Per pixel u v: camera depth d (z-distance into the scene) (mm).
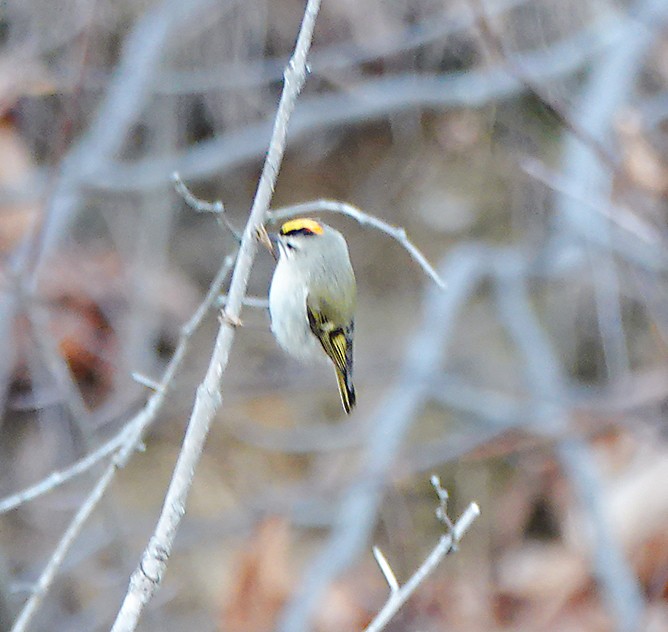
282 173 15375
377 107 13133
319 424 15289
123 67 11969
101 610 12266
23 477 13141
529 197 15055
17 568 12711
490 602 12977
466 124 14953
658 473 12156
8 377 12133
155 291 13836
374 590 13031
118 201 14148
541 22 13336
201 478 14523
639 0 13023
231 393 13859
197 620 13109
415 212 15555
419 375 12047
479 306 16125
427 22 13141
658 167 11406
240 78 12883
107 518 11961
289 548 13359
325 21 13242
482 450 12555
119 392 13133
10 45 12000
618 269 13500
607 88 12328
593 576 12484
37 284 11336
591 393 12914
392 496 13859
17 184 11602
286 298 8250
